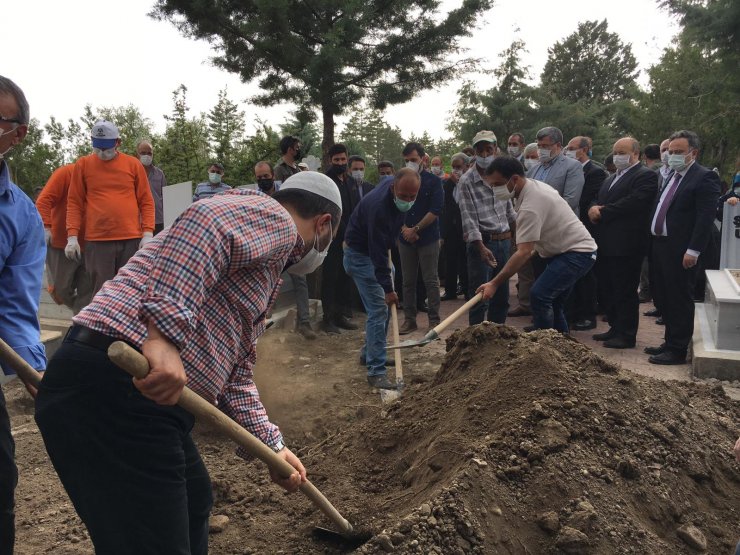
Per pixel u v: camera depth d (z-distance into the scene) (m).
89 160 6.11
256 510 3.08
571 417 2.98
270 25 13.80
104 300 1.79
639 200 6.13
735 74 23.31
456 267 9.17
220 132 13.05
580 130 34.59
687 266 5.66
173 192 7.13
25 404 5.24
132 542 1.79
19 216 2.52
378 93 15.07
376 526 2.59
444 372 3.94
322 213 2.18
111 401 1.74
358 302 8.85
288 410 4.83
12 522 2.45
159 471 1.81
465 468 2.64
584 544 2.40
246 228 1.79
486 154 6.46
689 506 2.79
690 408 3.53
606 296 6.71
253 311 1.97
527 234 5.05
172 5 14.23
